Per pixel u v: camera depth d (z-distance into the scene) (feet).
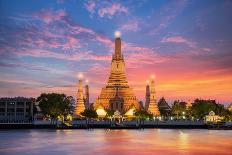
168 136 577.02
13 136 570.46
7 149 408.67
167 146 439.63
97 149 408.87
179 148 420.77
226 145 451.53
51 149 408.87
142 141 493.36
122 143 468.75
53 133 637.30
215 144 462.60
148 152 386.52
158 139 524.52
